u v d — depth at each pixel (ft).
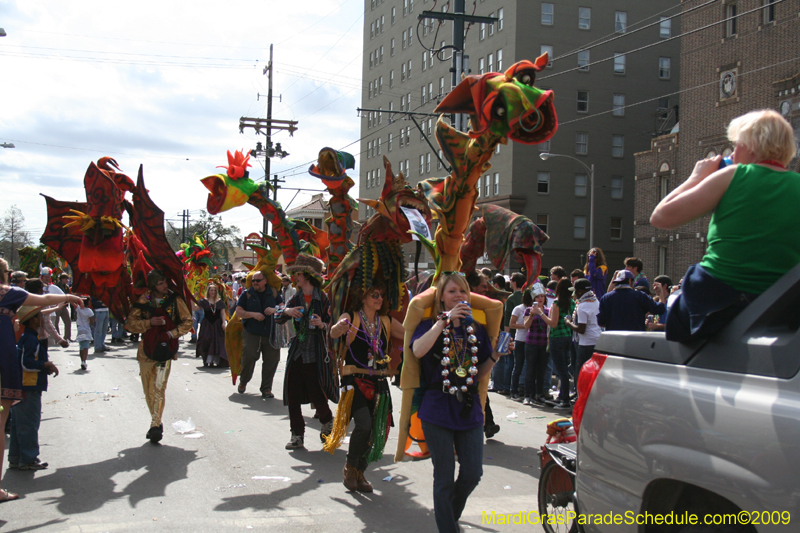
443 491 12.35
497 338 13.69
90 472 18.85
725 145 91.56
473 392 12.70
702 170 8.98
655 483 8.05
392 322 18.26
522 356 31.86
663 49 142.92
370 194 198.59
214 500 16.46
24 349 18.70
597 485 9.20
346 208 24.91
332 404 30.32
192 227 239.50
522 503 16.35
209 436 23.34
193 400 30.37
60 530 14.25
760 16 85.87
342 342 17.57
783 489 6.36
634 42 140.87
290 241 31.17
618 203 141.79
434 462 12.55
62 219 24.39
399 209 19.07
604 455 9.01
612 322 25.36
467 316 12.44
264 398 31.53
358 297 18.29
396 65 181.16
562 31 136.26
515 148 135.95
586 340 27.58
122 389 32.83
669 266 104.73
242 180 29.78
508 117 13.71
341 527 14.65
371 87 197.47
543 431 24.88
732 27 90.68
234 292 72.59
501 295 23.26
